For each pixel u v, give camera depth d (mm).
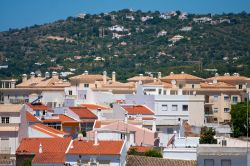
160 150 149500
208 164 125000
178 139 154875
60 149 136750
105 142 135625
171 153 139375
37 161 133500
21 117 157750
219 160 124625
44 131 161250
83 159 132875
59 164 133000
